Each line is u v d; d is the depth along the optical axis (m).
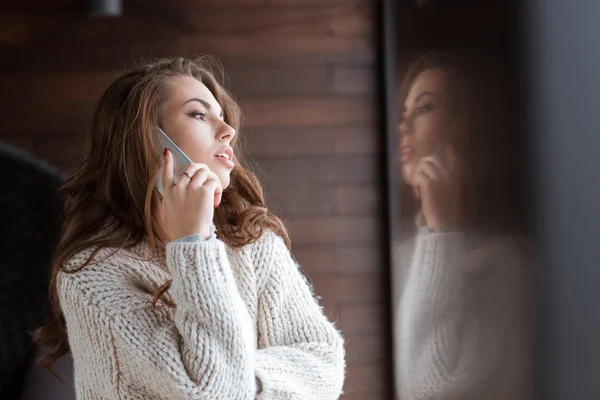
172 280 1.27
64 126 3.29
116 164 1.45
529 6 0.54
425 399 1.17
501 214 0.64
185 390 1.21
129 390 1.28
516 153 0.58
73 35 3.30
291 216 3.35
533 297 0.54
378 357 3.33
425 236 1.11
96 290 1.33
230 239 1.47
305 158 3.36
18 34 3.29
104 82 3.30
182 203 1.31
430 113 1.03
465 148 0.80
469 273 0.81
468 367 0.83
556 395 0.49
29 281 2.15
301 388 1.37
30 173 2.22
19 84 3.29
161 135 1.40
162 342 1.25
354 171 3.37
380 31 3.37
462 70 0.80
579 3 0.45
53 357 1.56
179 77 1.45
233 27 3.35
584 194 0.45
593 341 0.44
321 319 1.47
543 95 0.51
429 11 1.02
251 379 1.25
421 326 1.18
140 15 3.32
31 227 2.18
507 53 0.60
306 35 3.37
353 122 3.37
